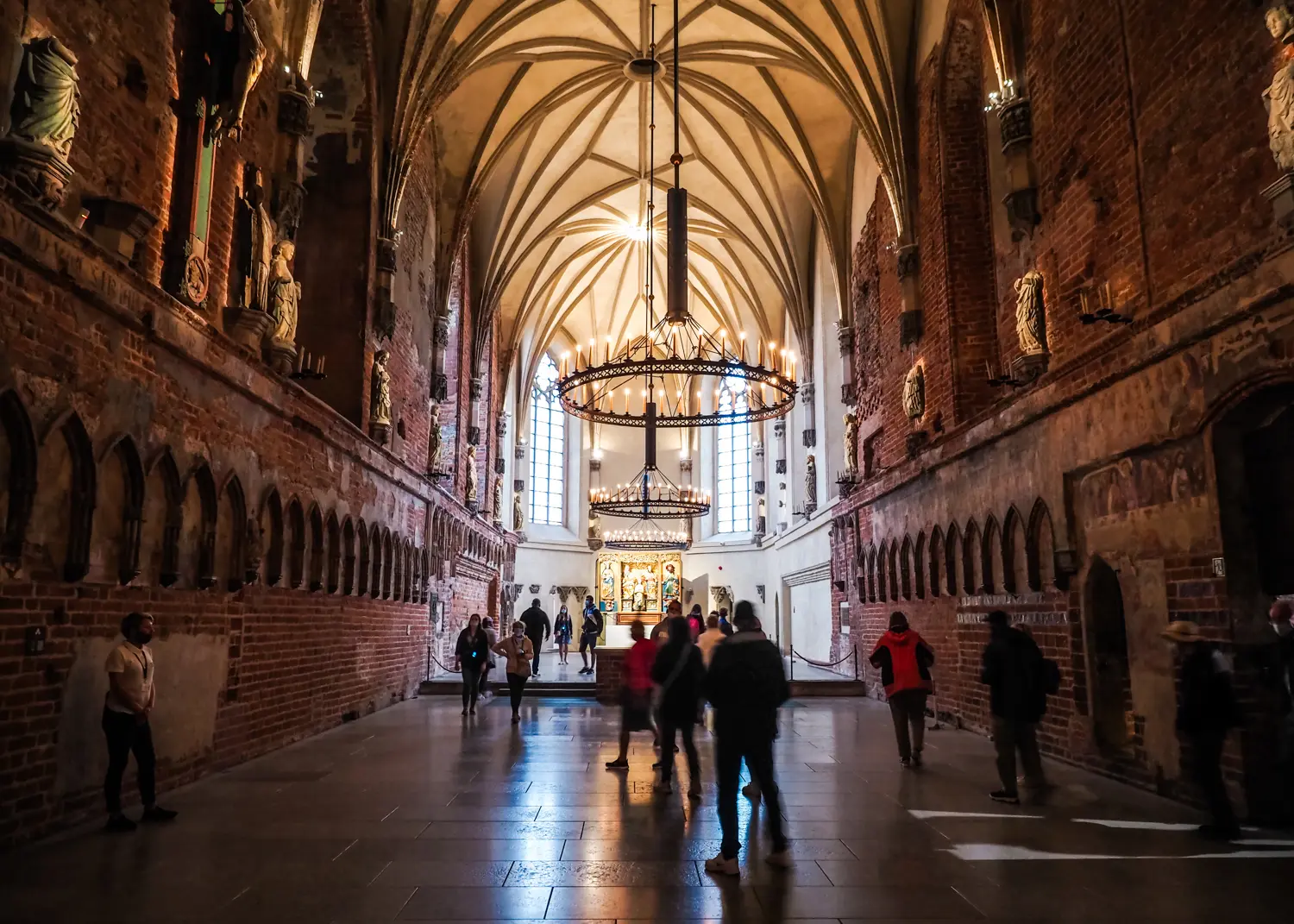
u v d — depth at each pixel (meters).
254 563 9.70
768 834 6.69
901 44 16.33
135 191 7.62
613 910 4.95
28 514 5.92
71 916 4.76
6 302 5.66
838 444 24.20
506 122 21.33
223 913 4.84
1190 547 7.82
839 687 19.08
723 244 29.95
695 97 22.75
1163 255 8.41
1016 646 8.14
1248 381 7.00
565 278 32.75
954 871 5.74
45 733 6.30
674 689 8.23
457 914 4.86
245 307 9.37
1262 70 7.09
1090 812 7.51
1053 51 10.66
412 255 18.05
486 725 13.41
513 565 32.34
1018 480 11.34
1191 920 4.82
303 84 10.95
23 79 5.92
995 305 14.41
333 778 8.86
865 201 20.20
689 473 38.12
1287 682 7.18
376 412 14.89
